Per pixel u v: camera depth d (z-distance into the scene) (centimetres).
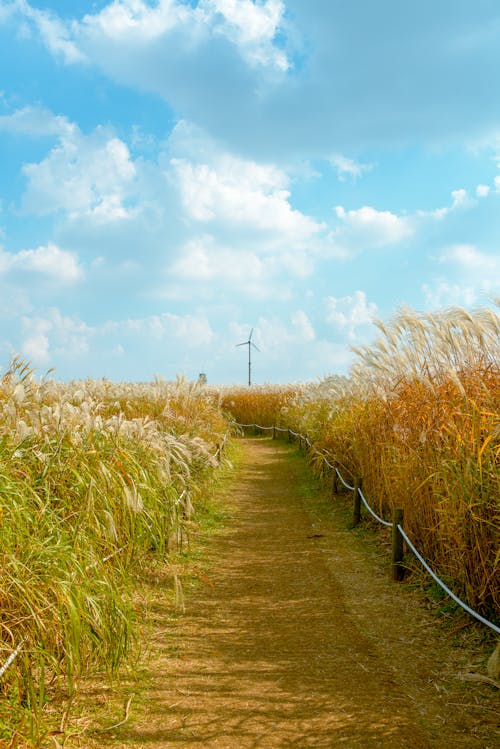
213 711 391
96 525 491
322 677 443
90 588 411
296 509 1064
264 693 418
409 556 706
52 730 350
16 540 386
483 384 599
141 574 639
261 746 351
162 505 696
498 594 505
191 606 594
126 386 1342
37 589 367
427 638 514
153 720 377
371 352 874
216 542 841
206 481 1076
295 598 624
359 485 934
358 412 1034
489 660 438
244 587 658
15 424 524
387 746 353
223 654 483
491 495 518
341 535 882
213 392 2300
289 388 2488
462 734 365
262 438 2409
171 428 1002
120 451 593
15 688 348
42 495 476
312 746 352
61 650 390
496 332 625
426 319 707
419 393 756
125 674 437
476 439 561
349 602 611
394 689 424
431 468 643
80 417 610
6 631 363
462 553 538
